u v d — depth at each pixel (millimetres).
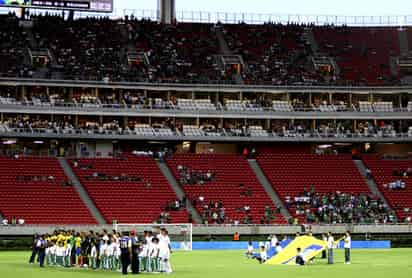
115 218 106938
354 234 108312
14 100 120250
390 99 135000
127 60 131750
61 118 123500
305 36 146000
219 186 118312
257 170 123875
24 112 118562
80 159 118938
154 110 124375
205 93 130000
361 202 116812
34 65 125562
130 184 115125
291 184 120812
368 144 135375
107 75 126125
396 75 137000
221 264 67625
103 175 115938
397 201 117875
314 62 138875
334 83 132125
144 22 143000
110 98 126125
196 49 138250
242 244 103062
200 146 132250
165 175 119000
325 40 145125
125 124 125938
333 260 74188
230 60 136500
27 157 116875
